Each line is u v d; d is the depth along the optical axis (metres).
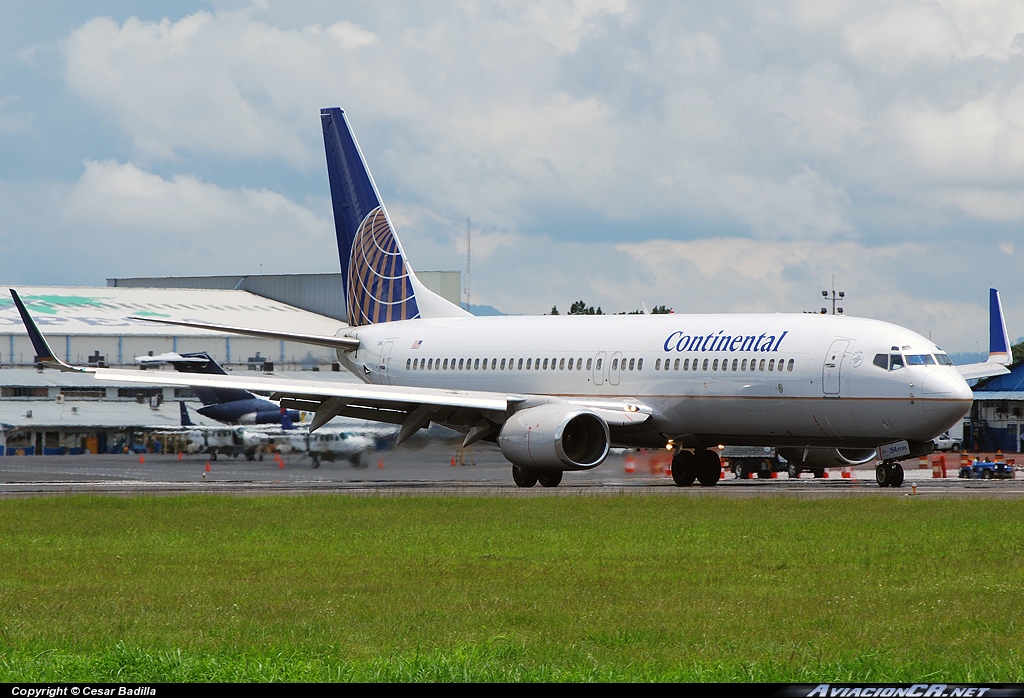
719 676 47.19
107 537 98.25
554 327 179.50
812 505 118.69
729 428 158.50
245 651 52.16
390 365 196.38
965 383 145.12
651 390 163.75
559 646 53.66
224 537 97.38
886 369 145.62
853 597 66.25
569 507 118.94
